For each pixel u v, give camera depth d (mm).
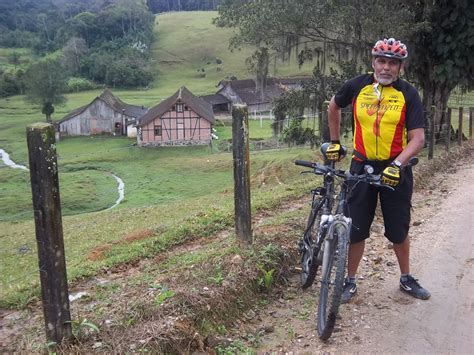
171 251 6801
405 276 5027
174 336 3875
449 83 18797
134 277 5562
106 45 132250
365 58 22297
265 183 18703
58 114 84812
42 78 77500
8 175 43938
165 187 37250
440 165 12250
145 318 4074
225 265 5090
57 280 3697
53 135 3576
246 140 5504
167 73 121188
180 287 4586
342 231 4078
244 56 126375
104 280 5762
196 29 144125
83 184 39281
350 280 4957
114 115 67875
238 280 4820
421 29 17656
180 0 185250
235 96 77312
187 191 35594
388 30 18172
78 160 49906
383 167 4488
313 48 26625
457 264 5781
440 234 6832
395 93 4352
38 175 3543
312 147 25797
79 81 113750
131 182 40125
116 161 49781
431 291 5094
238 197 5598
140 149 55188
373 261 5875
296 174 18688
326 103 9109
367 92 4453
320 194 4758
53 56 129250
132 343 3727
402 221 4645
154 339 3783
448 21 17734
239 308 4637
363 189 4555
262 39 24984
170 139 57719
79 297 5070
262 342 4203
